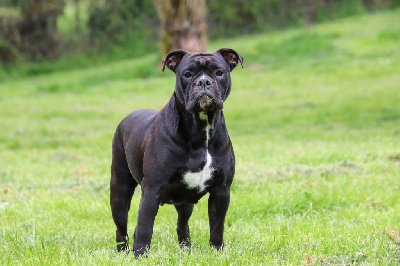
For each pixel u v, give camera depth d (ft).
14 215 28.94
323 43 114.01
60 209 30.22
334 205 28.48
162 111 20.10
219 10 152.97
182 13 98.73
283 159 39.37
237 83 93.25
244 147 47.78
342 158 39.24
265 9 154.61
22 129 67.21
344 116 64.90
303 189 30.53
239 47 124.16
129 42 148.36
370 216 25.89
